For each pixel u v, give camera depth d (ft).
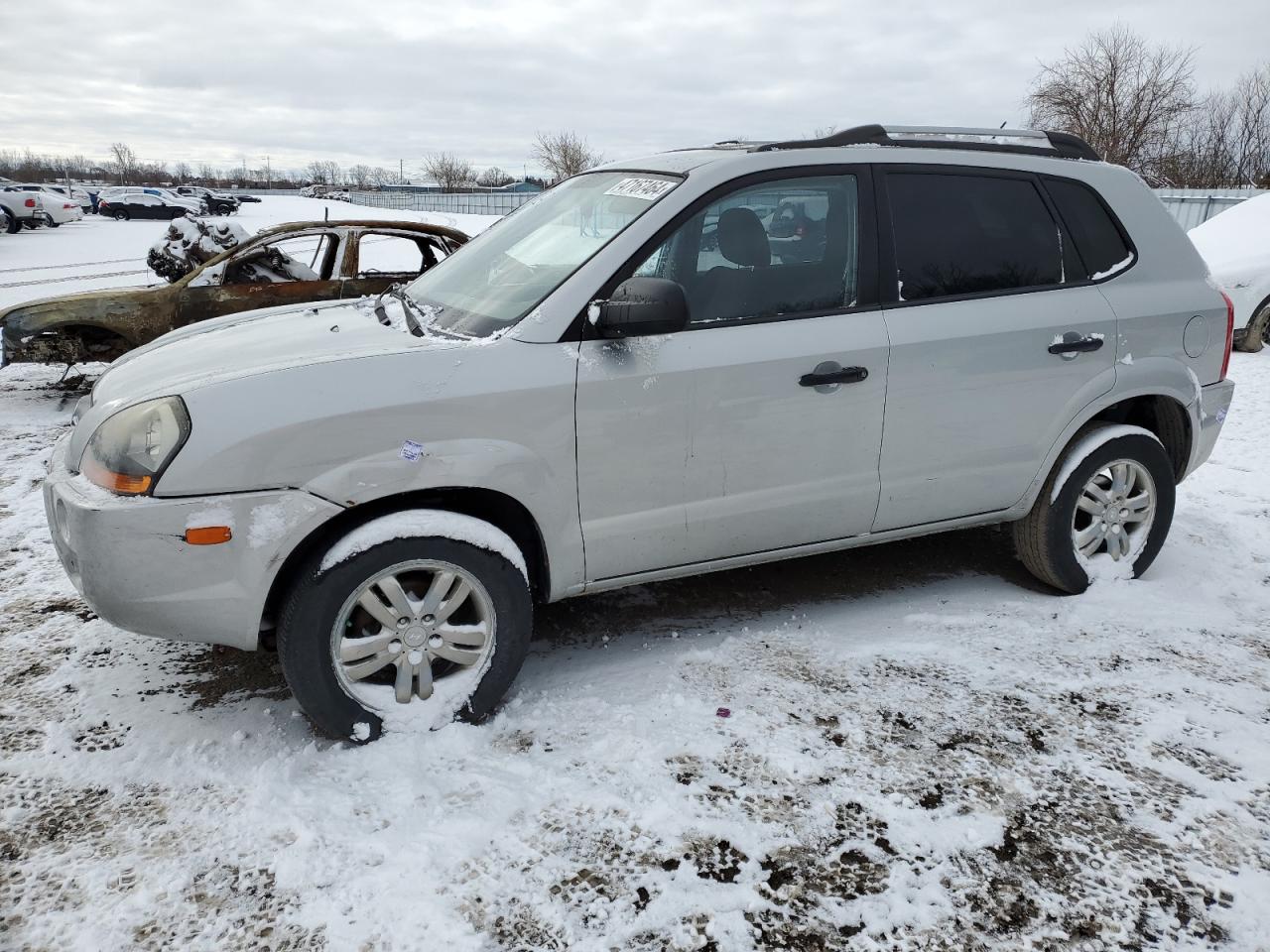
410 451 8.75
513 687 10.41
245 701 10.11
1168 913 7.21
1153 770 8.96
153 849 7.73
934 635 11.70
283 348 9.75
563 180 13.01
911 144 11.34
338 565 8.62
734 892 7.35
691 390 9.81
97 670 10.76
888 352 10.66
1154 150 98.94
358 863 7.58
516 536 9.96
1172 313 12.35
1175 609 12.41
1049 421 11.84
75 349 24.52
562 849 7.79
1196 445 13.03
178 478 8.20
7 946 6.72
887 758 9.09
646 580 10.46
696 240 10.06
